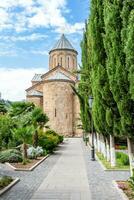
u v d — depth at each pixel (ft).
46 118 103.40
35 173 55.57
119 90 40.73
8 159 70.74
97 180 47.42
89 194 36.65
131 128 41.45
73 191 38.70
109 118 53.11
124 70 39.45
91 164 71.51
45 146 99.86
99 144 106.83
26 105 107.96
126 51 34.35
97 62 57.52
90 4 61.67
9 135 79.82
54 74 263.70
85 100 109.19
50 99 252.01
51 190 39.32
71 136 254.27
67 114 253.65
